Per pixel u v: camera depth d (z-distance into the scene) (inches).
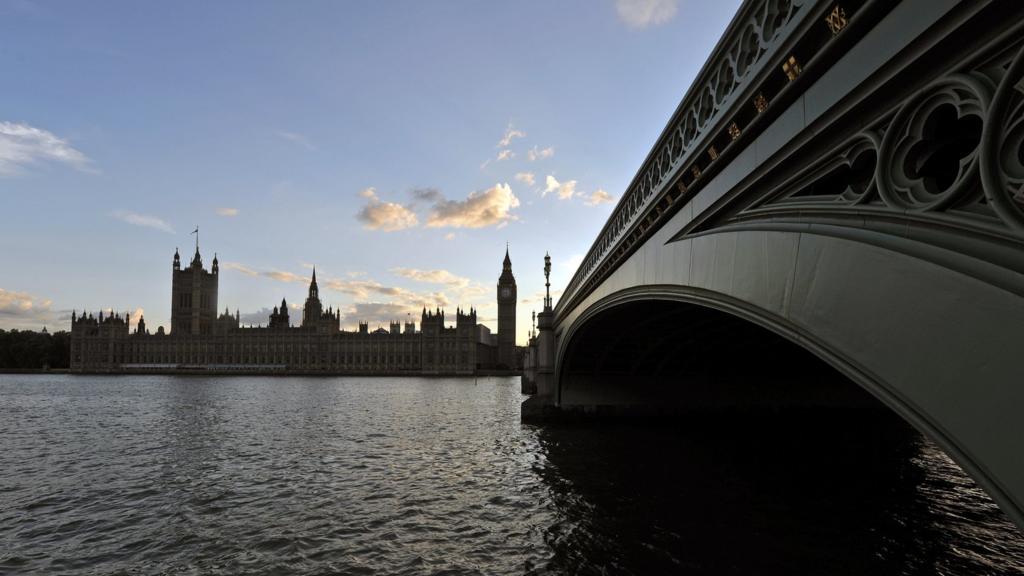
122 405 2433.6
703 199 406.9
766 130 295.1
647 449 1165.1
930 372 175.9
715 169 373.4
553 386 1796.3
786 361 1405.0
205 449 1203.2
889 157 199.9
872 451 1151.6
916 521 661.9
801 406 1566.2
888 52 192.7
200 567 536.1
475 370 7347.4
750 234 326.0
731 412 1539.1
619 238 687.7
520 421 1702.8
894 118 196.7
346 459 1075.9
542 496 781.3
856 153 229.5
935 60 179.5
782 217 292.4
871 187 212.7
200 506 741.9
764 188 312.8
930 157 191.0
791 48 243.8
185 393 3393.2
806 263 259.0
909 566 525.0
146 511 719.7
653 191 517.3
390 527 648.4
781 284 285.3
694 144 383.2
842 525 645.9
